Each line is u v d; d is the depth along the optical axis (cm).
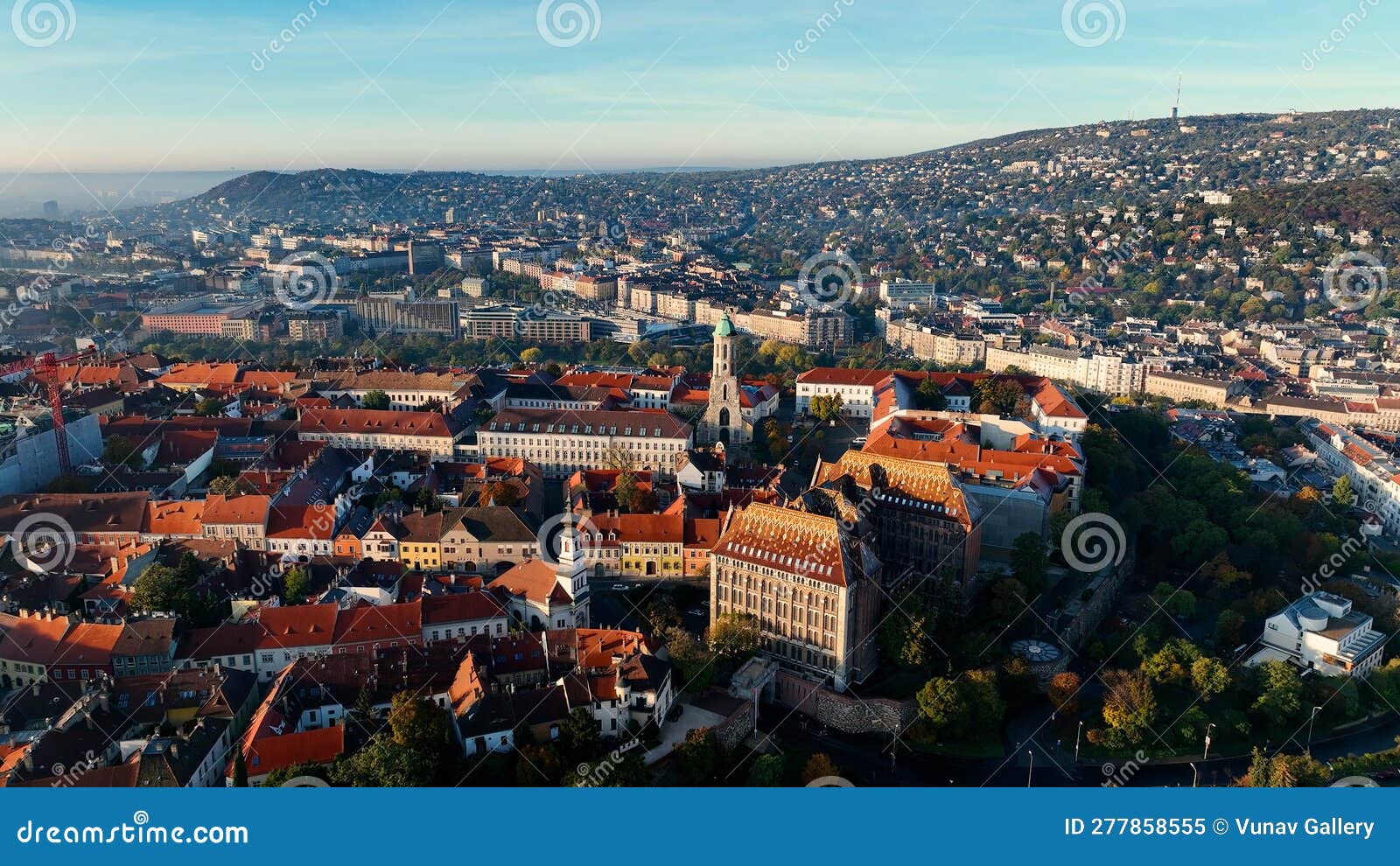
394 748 18912
